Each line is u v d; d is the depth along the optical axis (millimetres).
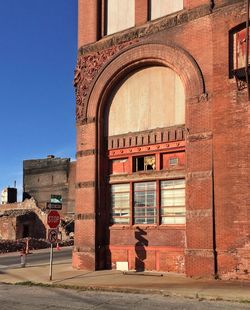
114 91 22688
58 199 19609
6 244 42500
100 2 23500
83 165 22688
